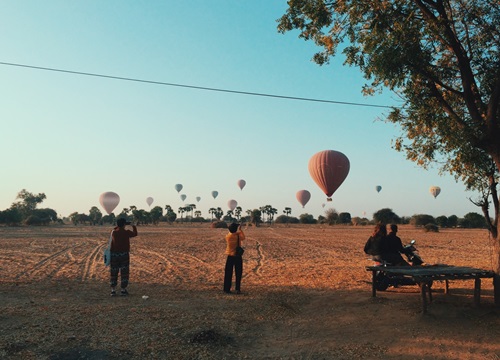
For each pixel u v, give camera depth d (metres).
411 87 9.06
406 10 8.63
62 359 5.70
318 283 12.07
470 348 5.95
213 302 9.36
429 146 9.97
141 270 15.20
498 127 7.85
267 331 7.10
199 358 5.79
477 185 9.25
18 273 13.91
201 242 31.38
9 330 6.86
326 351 6.05
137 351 6.01
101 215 124.25
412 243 10.23
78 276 13.44
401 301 8.94
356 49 8.89
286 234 47.34
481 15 8.71
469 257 20.88
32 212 97.94
